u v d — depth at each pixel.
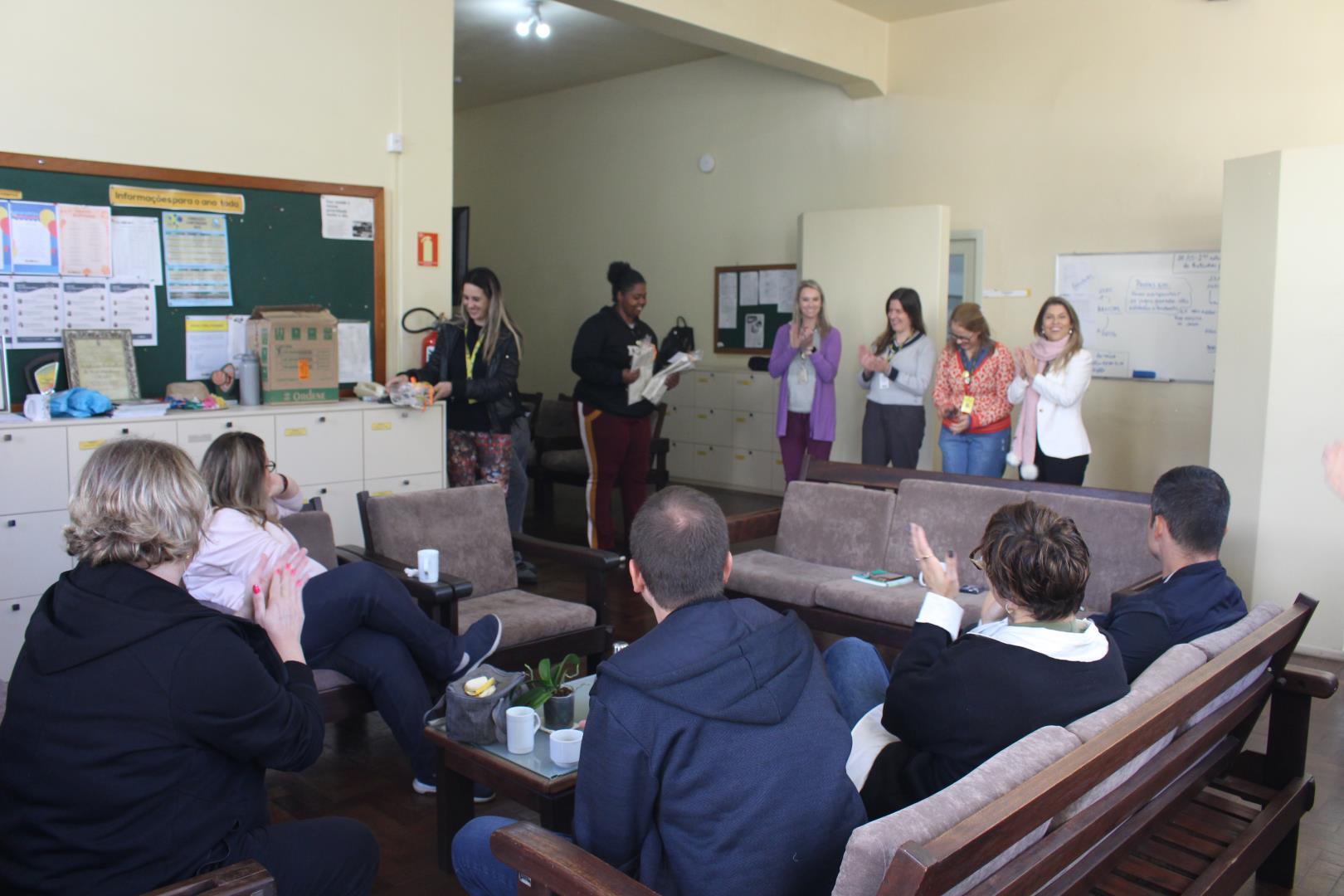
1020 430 5.28
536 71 8.80
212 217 4.35
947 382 5.49
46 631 1.60
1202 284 6.02
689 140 8.60
